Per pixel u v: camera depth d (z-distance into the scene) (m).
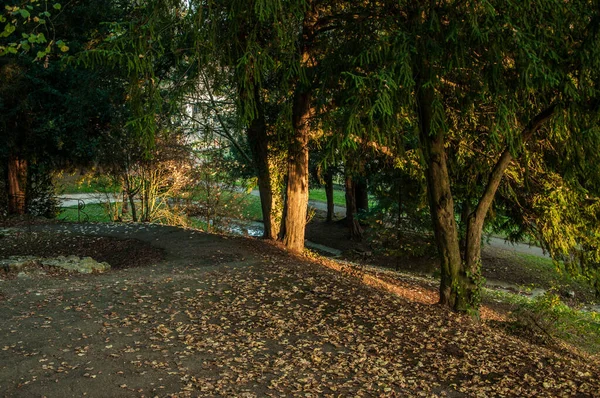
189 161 21.00
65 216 26.02
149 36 8.73
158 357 6.71
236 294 9.61
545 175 12.33
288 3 8.49
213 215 21.78
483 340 8.30
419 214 17.83
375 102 7.28
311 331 7.99
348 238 27.33
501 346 8.16
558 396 6.43
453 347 7.81
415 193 17.55
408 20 8.43
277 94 13.32
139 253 14.34
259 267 11.82
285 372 6.50
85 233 17.19
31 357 6.46
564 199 11.85
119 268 12.65
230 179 21.66
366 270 16.38
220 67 9.93
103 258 14.41
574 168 9.27
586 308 17.42
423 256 21.38
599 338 11.73
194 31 8.79
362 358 7.08
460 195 13.90
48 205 23.41
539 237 13.12
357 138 8.27
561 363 7.71
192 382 6.08
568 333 11.32
